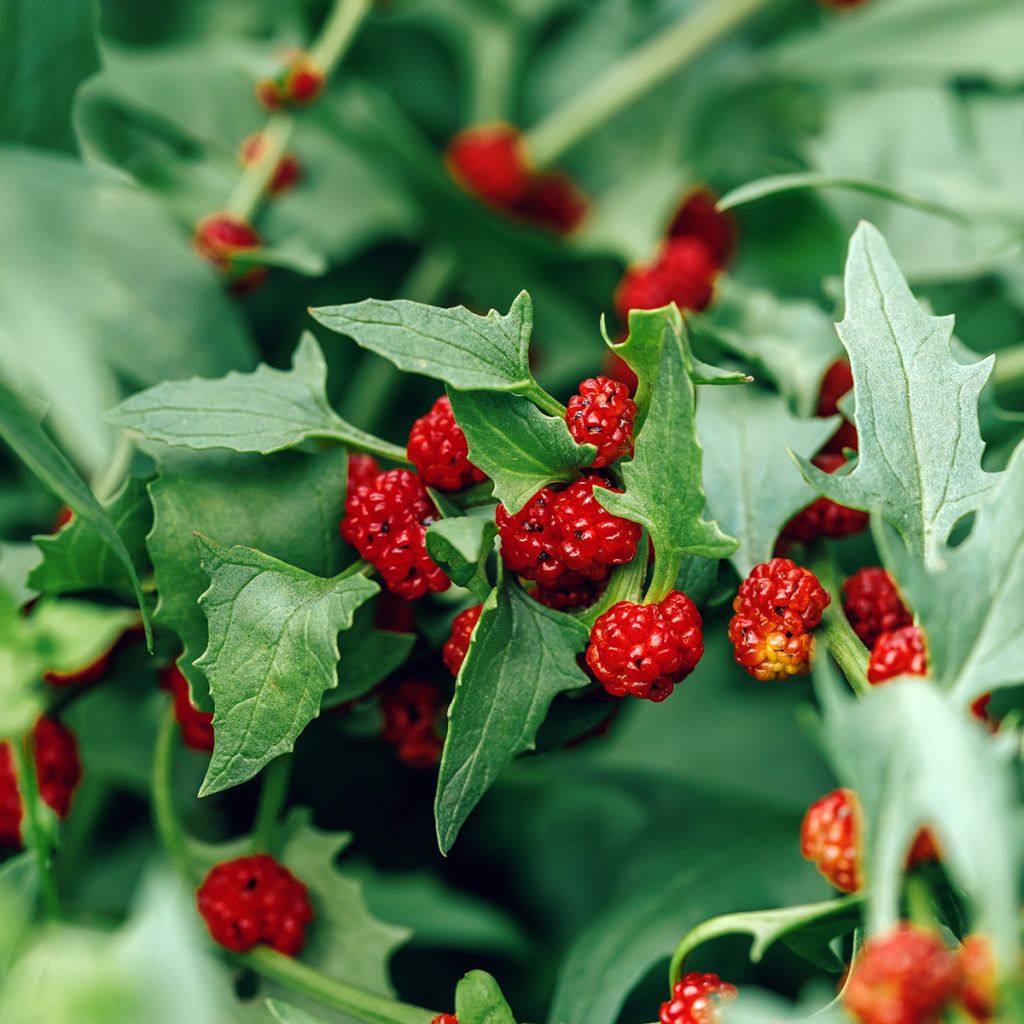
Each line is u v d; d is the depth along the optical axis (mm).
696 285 427
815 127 485
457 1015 337
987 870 302
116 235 406
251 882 365
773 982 411
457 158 477
